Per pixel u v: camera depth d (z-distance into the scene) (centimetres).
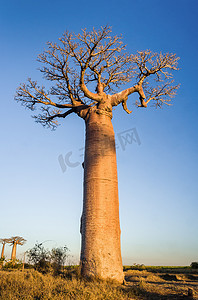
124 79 1327
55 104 1256
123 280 874
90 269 859
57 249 1043
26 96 1261
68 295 604
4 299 563
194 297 659
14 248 2994
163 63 1166
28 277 866
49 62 1129
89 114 1119
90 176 991
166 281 1088
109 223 927
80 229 1014
